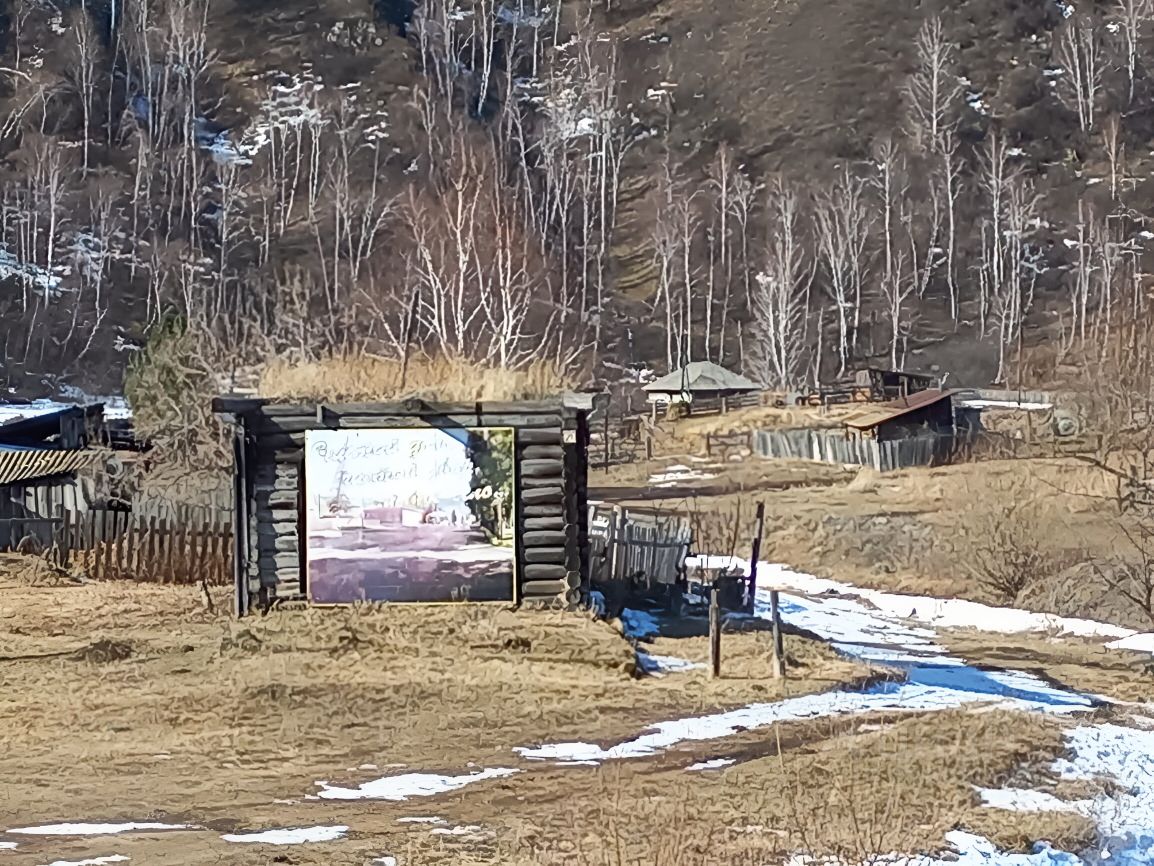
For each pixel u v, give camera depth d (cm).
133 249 10112
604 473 6188
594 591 2594
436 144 11862
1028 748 1605
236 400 2212
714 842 1145
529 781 1390
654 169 12825
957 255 11412
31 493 3397
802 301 10788
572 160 12569
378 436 2228
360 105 12750
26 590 2653
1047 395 7181
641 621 2531
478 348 6347
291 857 1088
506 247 7562
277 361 2917
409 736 1587
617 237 11875
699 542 4075
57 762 1448
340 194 9906
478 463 2231
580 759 1503
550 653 2028
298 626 2102
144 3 12769
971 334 10288
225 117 12631
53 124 11762
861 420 6153
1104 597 3103
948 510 4309
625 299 11012
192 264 9438
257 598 2219
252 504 2225
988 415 6812
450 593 2225
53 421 4000
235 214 10731
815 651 2325
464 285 6738
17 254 9631
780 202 10919
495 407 2231
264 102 12719
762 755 1536
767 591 3450
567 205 11275
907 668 2344
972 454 5706
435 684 1830
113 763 1446
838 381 9275
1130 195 12175
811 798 1317
